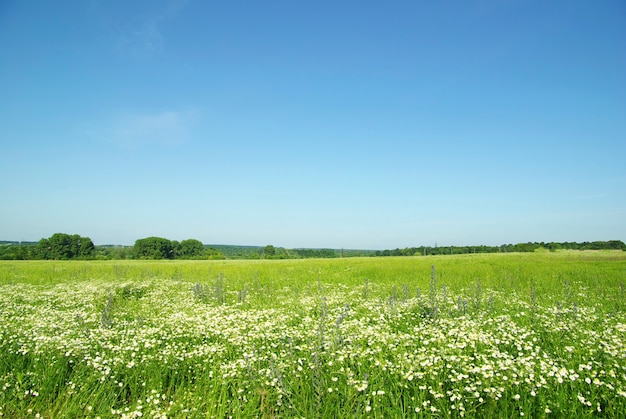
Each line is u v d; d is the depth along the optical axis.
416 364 5.58
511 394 4.93
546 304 11.27
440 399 4.91
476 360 5.87
